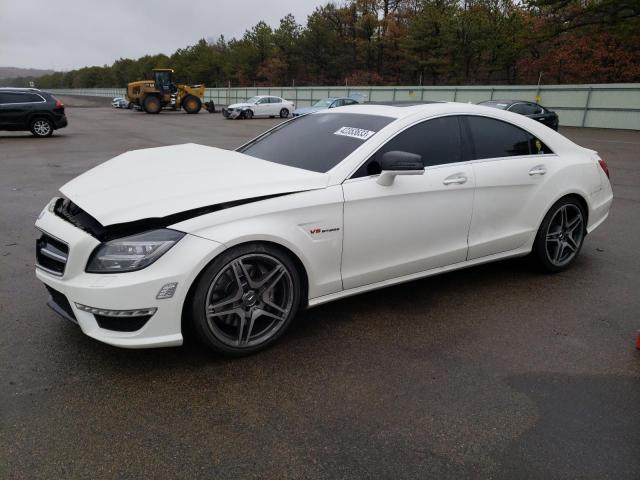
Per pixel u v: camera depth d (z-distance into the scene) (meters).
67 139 16.73
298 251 2.97
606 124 25.58
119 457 2.17
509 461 2.19
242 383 2.73
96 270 2.60
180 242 2.62
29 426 2.35
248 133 19.80
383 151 3.37
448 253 3.69
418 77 49.94
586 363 3.00
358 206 3.17
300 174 3.15
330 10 58.75
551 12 32.59
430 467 2.15
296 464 2.15
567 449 2.27
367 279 3.36
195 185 2.92
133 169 3.33
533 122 4.24
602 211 4.63
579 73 34.41
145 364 2.89
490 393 2.68
